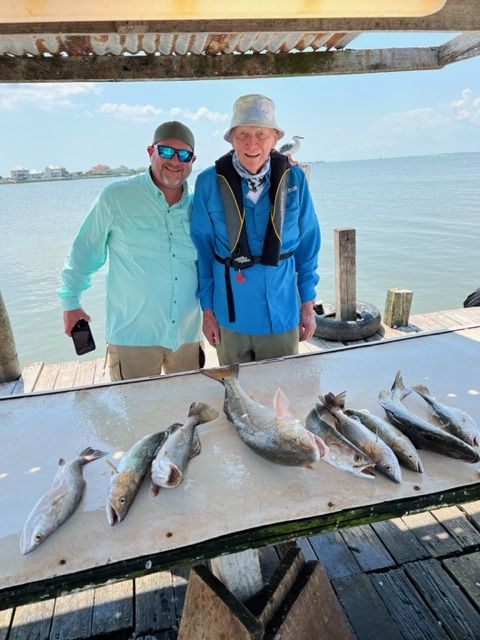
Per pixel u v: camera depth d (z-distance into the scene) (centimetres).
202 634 147
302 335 283
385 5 157
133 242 243
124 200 239
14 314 816
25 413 184
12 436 169
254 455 152
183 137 230
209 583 150
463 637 189
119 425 174
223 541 120
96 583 113
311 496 133
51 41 280
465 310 571
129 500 131
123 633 197
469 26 250
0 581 111
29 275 1055
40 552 118
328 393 181
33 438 167
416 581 212
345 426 159
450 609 200
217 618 144
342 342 504
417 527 242
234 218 233
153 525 125
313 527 126
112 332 262
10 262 1186
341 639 167
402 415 165
